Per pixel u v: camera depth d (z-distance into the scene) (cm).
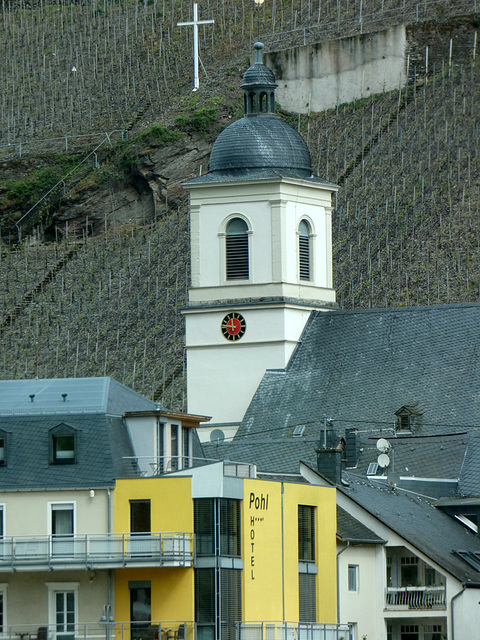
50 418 19038
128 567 18300
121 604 18475
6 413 19138
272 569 19150
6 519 18762
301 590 19600
